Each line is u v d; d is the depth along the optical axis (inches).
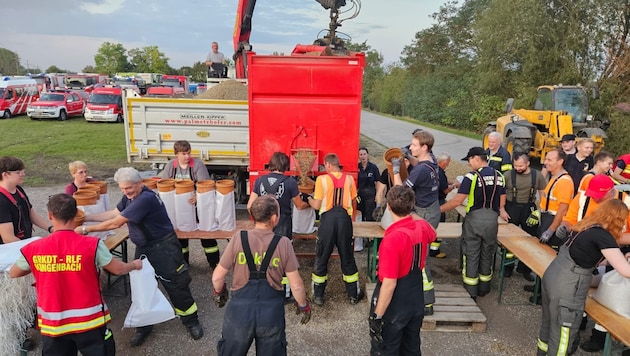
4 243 147.0
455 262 236.7
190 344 157.5
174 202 190.5
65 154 543.8
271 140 217.8
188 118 279.3
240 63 390.0
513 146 468.8
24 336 143.0
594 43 729.6
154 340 159.5
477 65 984.3
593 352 156.9
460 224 223.8
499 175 179.5
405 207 114.9
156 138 281.7
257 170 220.2
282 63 209.2
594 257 125.1
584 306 130.1
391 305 116.9
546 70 798.5
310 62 209.5
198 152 283.0
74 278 111.3
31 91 1016.2
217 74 454.3
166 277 152.0
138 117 279.0
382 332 119.6
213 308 182.4
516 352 155.7
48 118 919.0
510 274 221.6
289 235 182.7
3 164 145.3
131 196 148.6
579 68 752.3
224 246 257.3
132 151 283.3
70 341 116.8
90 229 143.9
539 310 186.4
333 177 175.3
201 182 196.1
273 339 111.3
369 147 695.1
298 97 214.1
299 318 175.9
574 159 239.5
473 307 175.0
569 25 750.5
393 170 185.5
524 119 509.7
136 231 147.8
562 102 504.7
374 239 196.9
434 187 169.8
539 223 208.1
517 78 866.8
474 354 154.4
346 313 180.2
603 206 125.1
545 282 135.6
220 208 194.2
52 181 413.7
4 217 145.9
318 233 178.1
